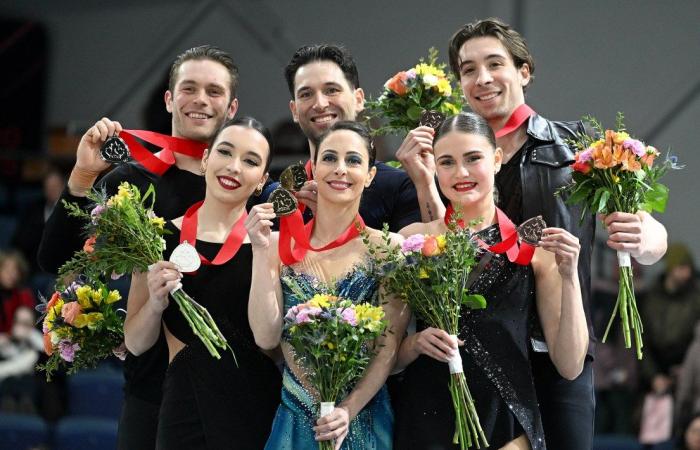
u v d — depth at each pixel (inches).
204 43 485.1
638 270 407.2
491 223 220.1
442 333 208.4
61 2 505.0
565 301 211.0
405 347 215.0
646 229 230.4
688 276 382.3
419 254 208.1
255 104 471.5
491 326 213.9
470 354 212.7
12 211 491.5
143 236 216.7
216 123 247.3
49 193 442.6
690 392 369.1
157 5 494.9
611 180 217.2
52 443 372.2
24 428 372.2
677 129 422.9
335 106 248.5
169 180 244.8
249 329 223.8
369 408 217.0
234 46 477.4
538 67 432.5
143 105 492.4
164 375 230.8
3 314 396.5
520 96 242.8
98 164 234.8
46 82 504.1
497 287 215.5
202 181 244.7
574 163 224.4
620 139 217.9
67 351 235.5
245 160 224.4
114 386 387.2
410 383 216.1
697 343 370.0
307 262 218.8
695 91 422.0
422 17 448.8
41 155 493.0
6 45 504.1
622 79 427.2
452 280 207.9
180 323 223.3
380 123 327.6
